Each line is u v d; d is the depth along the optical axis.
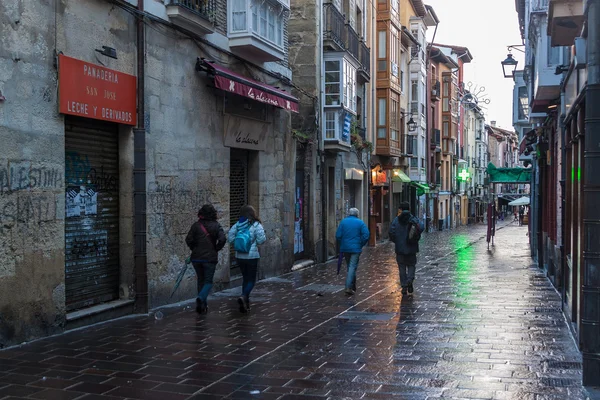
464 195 69.12
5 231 7.25
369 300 11.41
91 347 7.39
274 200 15.52
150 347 7.45
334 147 20.48
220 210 12.63
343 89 20.72
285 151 16.17
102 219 9.44
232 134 13.06
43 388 5.75
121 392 5.66
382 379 6.16
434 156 50.22
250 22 12.91
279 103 14.41
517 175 26.16
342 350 7.38
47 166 7.93
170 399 5.49
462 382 6.05
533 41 12.80
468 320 9.28
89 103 8.70
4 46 7.27
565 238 9.66
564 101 9.90
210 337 8.06
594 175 5.74
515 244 29.75
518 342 7.78
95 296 9.29
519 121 24.19
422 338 8.03
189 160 11.45
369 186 28.52
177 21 10.92
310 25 19.95
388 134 31.23
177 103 11.04
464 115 67.00
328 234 22.09
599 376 5.86
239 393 5.69
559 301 11.09
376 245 28.25
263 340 7.91
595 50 5.73
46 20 7.93
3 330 7.21
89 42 8.77
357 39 24.16
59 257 8.15
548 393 5.69
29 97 7.64
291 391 5.76
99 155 9.35
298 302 11.18
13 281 7.36
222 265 12.81
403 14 39.00
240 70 13.59
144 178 9.89
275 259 15.70
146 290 9.88
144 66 10.02
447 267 17.86
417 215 42.09
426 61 45.06
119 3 9.37
